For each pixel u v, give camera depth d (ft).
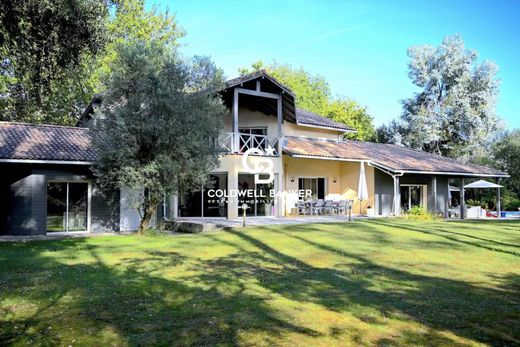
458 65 141.69
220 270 30.66
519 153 128.16
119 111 47.06
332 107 157.99
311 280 27.48
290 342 16.89
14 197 54.65
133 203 53.78
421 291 24.63
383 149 96.53
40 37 30.17
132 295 23.77
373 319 19.66
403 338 17.31
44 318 19.93
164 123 46.83
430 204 91.76
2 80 58.59
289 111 76.43
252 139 70.59
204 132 50.90
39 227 55.11
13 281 27.20
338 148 83.61
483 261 34.06
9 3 27.76
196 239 47.24
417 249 39.83
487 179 133.49
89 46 32.50
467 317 19.90
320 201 79.05
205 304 22.00
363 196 69.31
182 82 49.85
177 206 69.67
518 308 21.26
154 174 48.24
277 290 24.91
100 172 50.01
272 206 73.61
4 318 19.97
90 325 18.93
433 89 146.61
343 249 39.55
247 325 18.83
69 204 58.39
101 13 32.14
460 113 138.62
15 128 62.64
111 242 46.26
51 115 104.47
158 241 46.44
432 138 138.62
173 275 28.99
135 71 48.47
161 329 18.39
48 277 28.32
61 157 53.88
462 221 75.66
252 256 36.29
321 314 20.38
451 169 86.84
